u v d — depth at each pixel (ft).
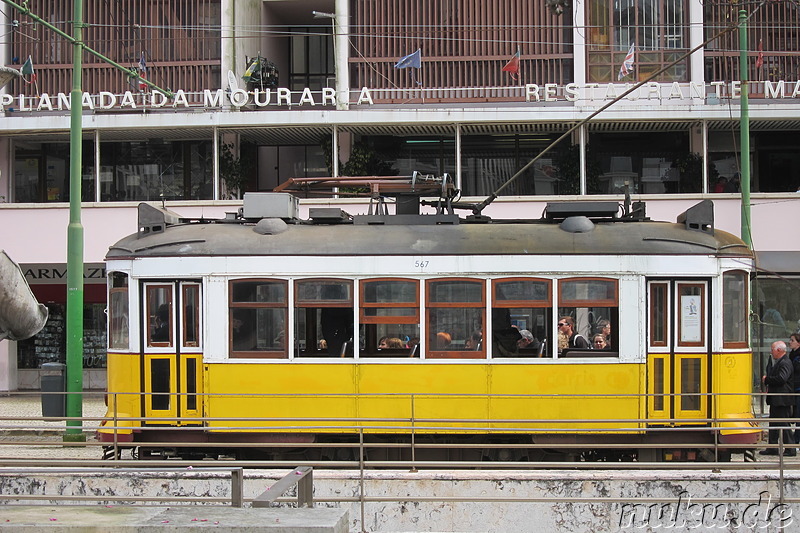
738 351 43.70
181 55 82.28
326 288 44.06
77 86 58.13
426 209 69.72
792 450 47.96
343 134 82.74
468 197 76.33
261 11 86.58
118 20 82.53
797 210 72.95
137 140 85.10
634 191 81.35
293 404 43.65
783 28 76.59
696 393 42.86
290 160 87.86
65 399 60.29
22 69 75.97
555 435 42.47
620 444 41.63
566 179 79.87
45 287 81.92
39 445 42.39
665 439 42.75
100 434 44.83
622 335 43.27
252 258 44.27
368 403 43.47
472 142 82.53
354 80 80.53
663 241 43.96
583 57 77.71
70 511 23.62
